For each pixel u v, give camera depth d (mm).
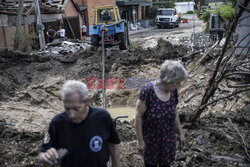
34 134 4879
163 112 2529
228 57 4270
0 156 3961
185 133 4258
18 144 4453
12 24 13336
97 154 2156
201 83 7426
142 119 2686
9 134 4789
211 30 10625
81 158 2137
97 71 9430
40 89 8266
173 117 2600
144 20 32188
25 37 12062
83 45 13281
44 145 2191
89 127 2125
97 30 11680
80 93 1991
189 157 3650
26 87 8352
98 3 24078
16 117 6207
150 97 2525
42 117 6559
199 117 4781
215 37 10594
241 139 3961
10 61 9242
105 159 2238
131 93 8758
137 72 9367
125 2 28484
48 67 9312
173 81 2377
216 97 6199
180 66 2406
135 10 32438
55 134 2191
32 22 14711
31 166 3746
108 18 11883
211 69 7820
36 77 8891
